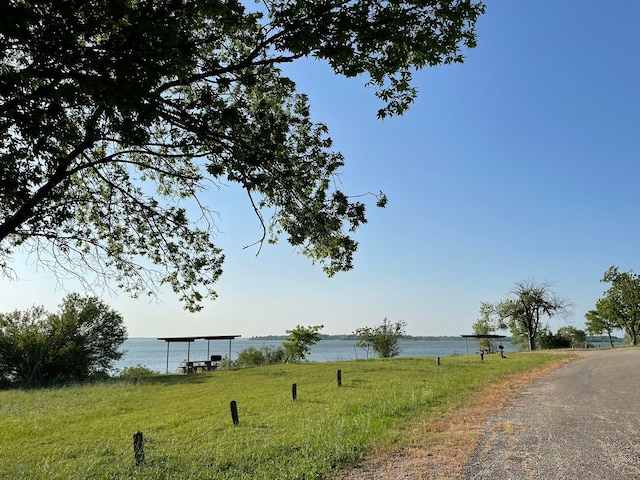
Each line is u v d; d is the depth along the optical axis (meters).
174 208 9.45
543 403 13.30
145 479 7.58
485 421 10.66
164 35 5.01
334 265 8.52
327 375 26.47
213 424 12.62
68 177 8.52
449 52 6.50
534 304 63.94
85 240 9.11
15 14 4.39
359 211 7.84
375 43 6.19
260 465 7.66
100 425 13.45
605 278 71.44
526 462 7.31
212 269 10.00
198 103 6.45
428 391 15.45
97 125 6.80
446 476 6.69
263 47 6.30
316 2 5.75
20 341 33.75
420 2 5.99
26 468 8.63
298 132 8.30
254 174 6.71
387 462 7.48
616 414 11.35
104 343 37.81
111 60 5.09
